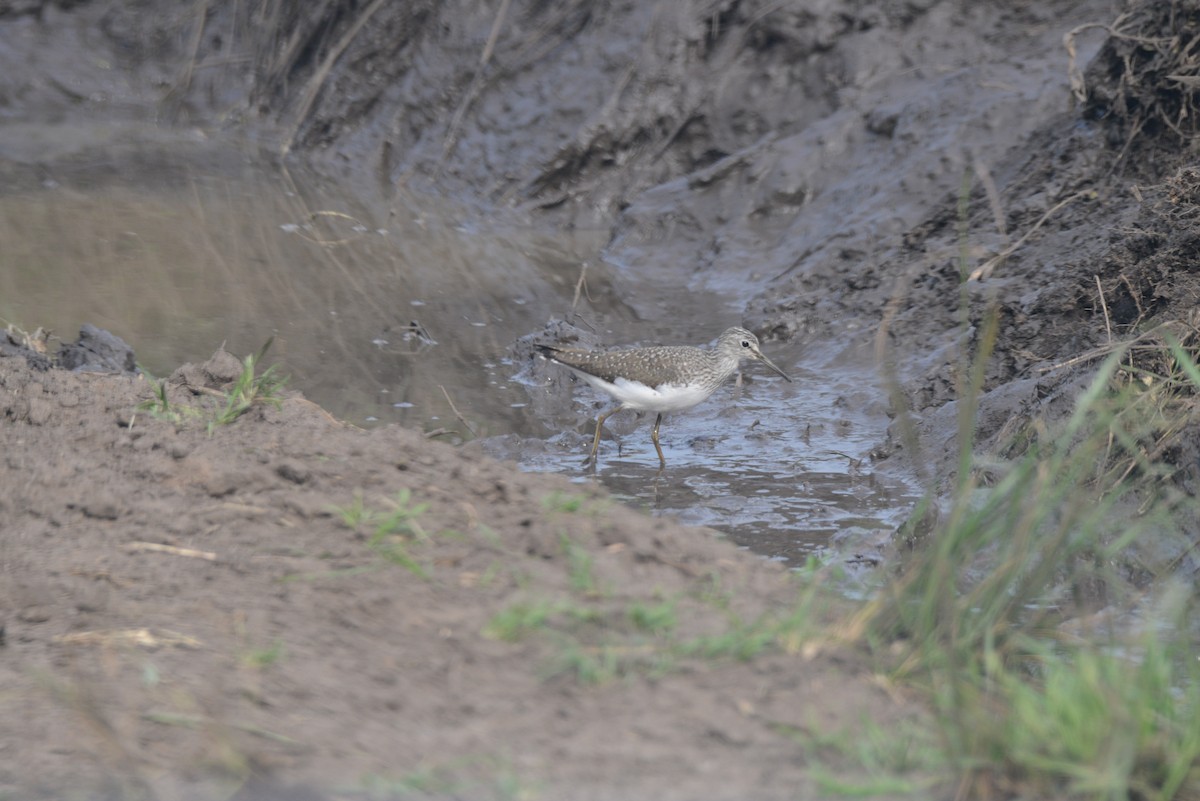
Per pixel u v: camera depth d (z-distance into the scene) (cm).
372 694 1030
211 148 4550
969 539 1235
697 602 1234
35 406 1620
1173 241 2153
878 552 1692
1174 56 2650
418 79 4478
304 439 1570
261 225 3678
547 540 1325
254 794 886
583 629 1152
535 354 2712
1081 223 2681
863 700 1060
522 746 967
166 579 1234
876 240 3164
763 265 3403
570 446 2291
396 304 3098
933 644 1104
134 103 4912
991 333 1218
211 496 1433
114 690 1011
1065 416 1894
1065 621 1280
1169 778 940
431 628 1149
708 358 2273
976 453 2022
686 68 4141
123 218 3612
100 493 1397
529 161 4141
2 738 938
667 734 995
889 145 3519
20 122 4697
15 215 3544
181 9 5181
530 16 4466
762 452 2256
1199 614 1387
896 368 2583
